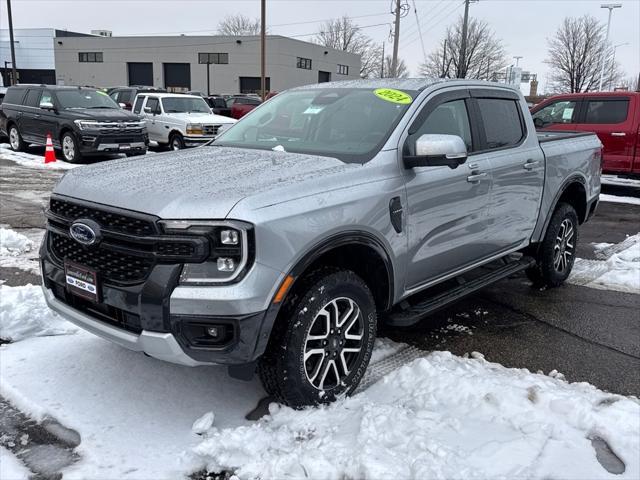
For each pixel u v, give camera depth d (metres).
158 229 2.77
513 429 3.01
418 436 2.81
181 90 59.00
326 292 3.10
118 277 2.94
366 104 4.08
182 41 61.53
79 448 2.91
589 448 2.88
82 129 13.95
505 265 5.11
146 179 3.17
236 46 60.34
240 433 2.93
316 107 4.27
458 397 3.28
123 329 2.97
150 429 3.08
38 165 14.14
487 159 4.42
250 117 4.71
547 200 5.27
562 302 5.37
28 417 3.18
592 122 11.88
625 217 9.70
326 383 3.29
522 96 5.17
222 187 2.96
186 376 3.65
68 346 4.01
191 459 2.81
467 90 4.46
